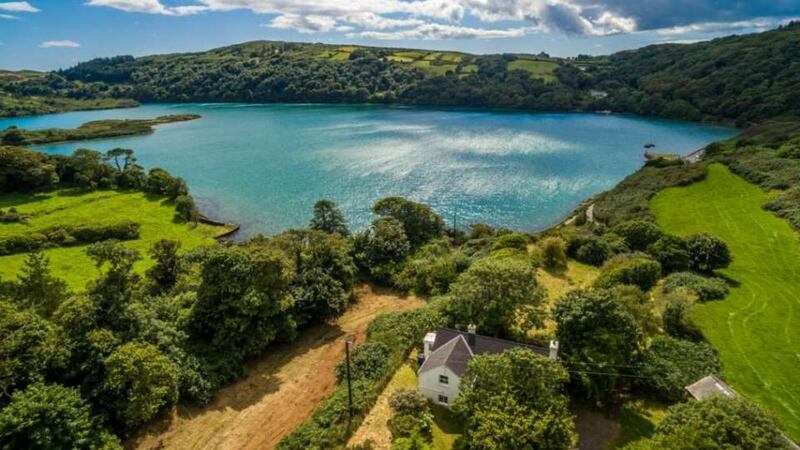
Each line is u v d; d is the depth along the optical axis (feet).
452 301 162.40
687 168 380.37
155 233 313.73
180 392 139.54
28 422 97.91
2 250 263.49
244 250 171.42
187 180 446.19
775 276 205.26
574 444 109.40
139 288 176.45
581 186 413.18
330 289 192.75
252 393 148.25
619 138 618.85
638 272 193.67
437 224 294.66
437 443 118.42
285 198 390.83
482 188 407.23
